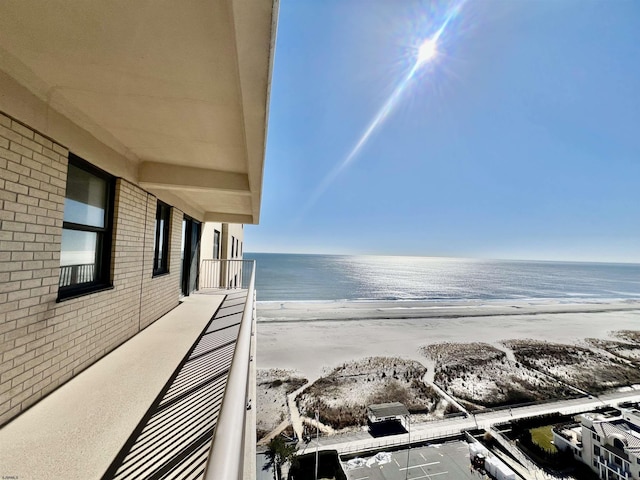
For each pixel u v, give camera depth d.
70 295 2.52
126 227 3.44
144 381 2.48
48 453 1.59
